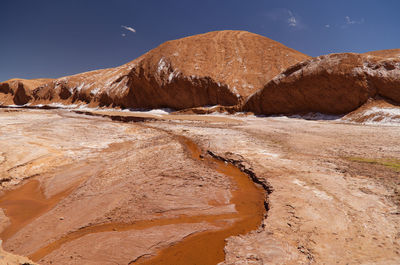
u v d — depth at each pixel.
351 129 16.31
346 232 4.28
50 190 7.98
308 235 4.24
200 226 5.09
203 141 13.86
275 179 7.19
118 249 4.41
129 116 28.14
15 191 8.03
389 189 5.97
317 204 5.39
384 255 3.60
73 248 4.58
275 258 3.67
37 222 5.93
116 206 6.31
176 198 6.54
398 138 12.46
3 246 5.02
